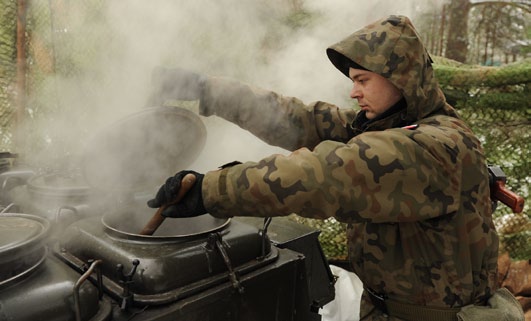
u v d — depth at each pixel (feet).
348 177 3.36
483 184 3.96
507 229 9.24
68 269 3.93
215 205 3.58
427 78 4.10
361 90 4.28
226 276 4.36
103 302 3.86
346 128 5.44
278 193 3.37
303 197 3.35
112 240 4.41
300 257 5.12
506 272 9.12
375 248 4.20
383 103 4.21
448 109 4.37
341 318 7.72
